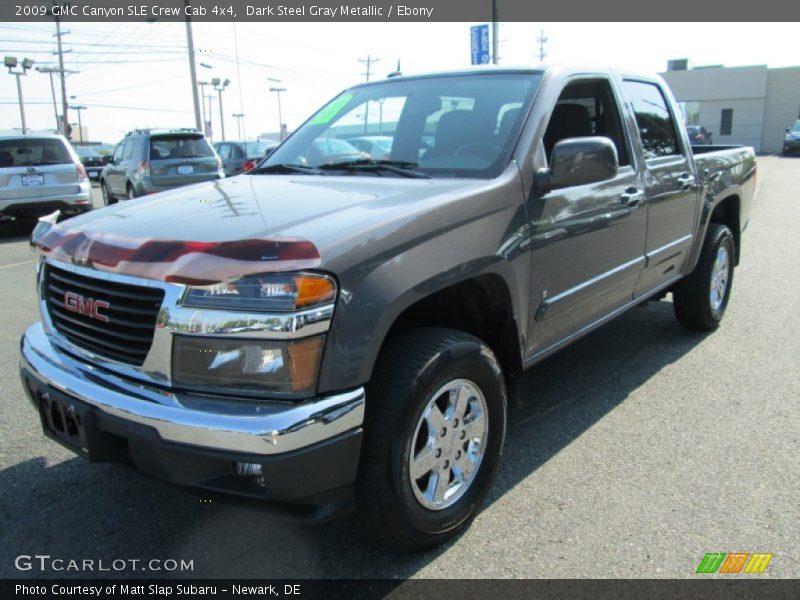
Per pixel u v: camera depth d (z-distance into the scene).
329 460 2.19
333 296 2.17
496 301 2.95
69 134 41.69
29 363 2.69
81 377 2.45
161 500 3.08
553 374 4.55
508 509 2.94
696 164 4.68
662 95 4.54
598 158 2.94
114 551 2.71
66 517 2.95
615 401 4.08
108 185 15.63
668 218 4.27
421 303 2.90
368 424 2.35
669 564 2.55
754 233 9.87
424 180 3.05
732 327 5.48
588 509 2.93
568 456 3.41
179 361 2.21
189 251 2.21
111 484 3.22
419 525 2.53
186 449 2.15
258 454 2.09
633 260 3.91
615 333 5.40
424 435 2.56
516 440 3.60
